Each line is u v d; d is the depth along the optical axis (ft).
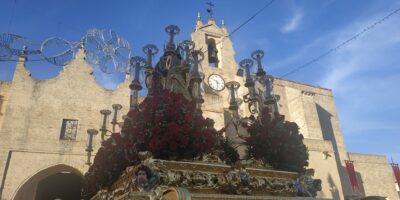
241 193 20.67
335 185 80.28
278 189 22.94
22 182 59.52
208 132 22.61
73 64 72.79
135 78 29.73
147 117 21.90
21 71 67.97
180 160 20.98
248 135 28.99
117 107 34.27
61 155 63.57
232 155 25.34
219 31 94.84
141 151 21.13
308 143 82.84
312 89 133.28
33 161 61.67
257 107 31.14
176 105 22.38
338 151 123.65
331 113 133.39
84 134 66.85
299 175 24.72
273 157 25.72
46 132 64.69
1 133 61.67
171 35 30.78
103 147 28.30
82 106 69.36
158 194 16.58
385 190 118.21
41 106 66.54
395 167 119.34
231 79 89.51
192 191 19.16
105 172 26.30
